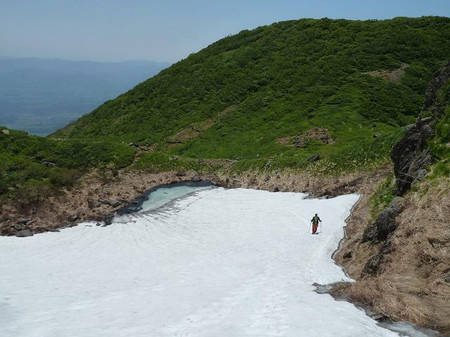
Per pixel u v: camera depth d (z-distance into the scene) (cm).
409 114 6850
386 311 1323
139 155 5428
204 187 4681
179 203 3953
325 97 7338
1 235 3103
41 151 4959
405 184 2405
